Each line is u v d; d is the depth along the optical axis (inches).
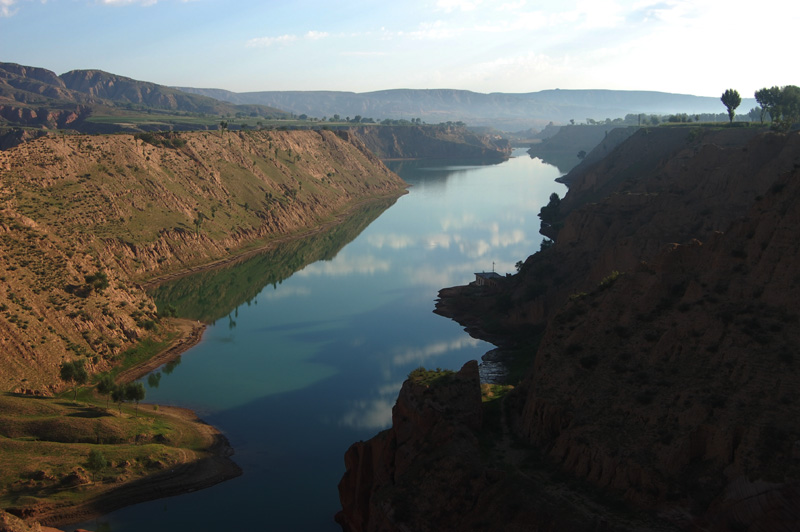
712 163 5187.0
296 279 6776.6
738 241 2593.5
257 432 3459.6
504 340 4790.8
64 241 5285.4
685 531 1831.9
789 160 4534.9
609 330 2605.8
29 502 2664.9
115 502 2760.8
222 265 7224.4
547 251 5733.3
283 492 2869.1
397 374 4242.1
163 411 3705.7
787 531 1713.8
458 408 2466.8
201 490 2886.3
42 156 6855.3
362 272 7012.8
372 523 2196.1
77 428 3216.0
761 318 2274.9
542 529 1916.8
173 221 7283.5
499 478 2108.8
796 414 1931.6
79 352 4224.9
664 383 2249.0
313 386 4069.9
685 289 2600.9
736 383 2114.9
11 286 4362.7
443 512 2086.6
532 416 2432.3
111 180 7160.4
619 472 2022.6
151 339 4785.9
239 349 4744.1
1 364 3799.2
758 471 1834.4
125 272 6264.8
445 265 7234.3
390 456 2436.0
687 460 1993.1
